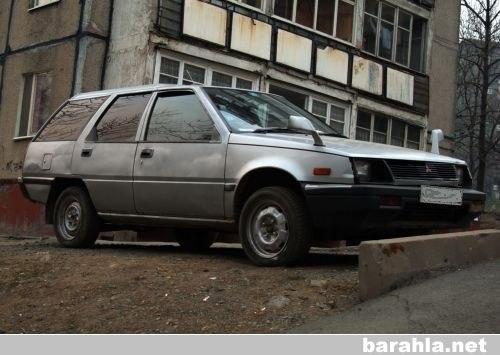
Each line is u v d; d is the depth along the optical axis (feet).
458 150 93.35
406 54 60.13
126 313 14.74
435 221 17.79
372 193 16.11
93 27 41.70
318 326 13.04
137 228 23.34
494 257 17.83
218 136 18.72
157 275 16.93
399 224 16.88
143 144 20.57
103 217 22.04
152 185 19.99
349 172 16.28
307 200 16.65
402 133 59.26
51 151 23.76
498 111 82.94
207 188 18.63
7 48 48.73
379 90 56.18
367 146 17.85
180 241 24.82
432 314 12.88
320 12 51.52
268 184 18.29
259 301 14.62
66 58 42.98
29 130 46.11
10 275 18.16
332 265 18.63
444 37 63.26
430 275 15.52
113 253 21.27
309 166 16.80
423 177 17.43
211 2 43.47
